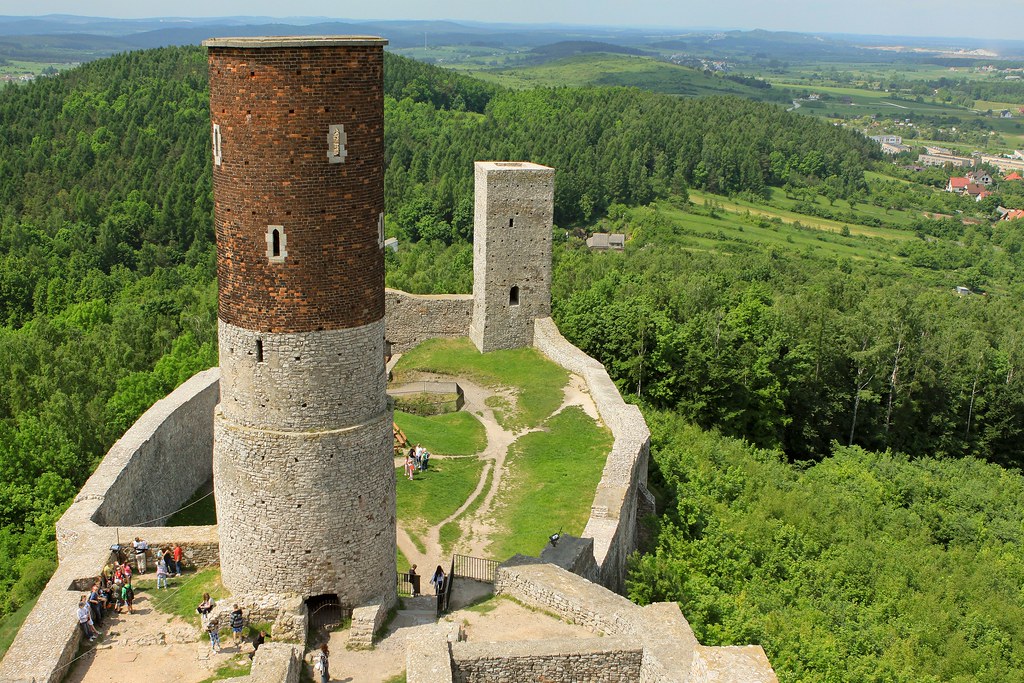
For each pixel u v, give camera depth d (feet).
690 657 71.20
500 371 181.68
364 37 71.72
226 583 81.35
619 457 121.39
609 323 197.77
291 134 69.31
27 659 71.67
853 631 108.88
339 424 76.07
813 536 141.90
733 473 155.94
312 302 72.95
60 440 139.95
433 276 298.35
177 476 127.95
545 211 189.16
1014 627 123.03
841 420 227.81
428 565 102.42
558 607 82.07
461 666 72.64
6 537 116.88
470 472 134.62
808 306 258.16
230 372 75.92
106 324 254.88
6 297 304.09
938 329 251.60
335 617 80.48
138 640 77.30
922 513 170.19
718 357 197.47
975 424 232.94
